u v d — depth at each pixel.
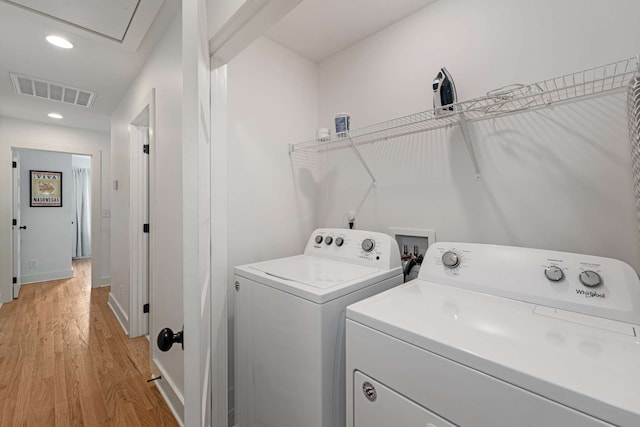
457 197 1.45
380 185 1.77
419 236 1.58
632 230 1.01
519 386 0.58
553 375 0.56
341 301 1.10
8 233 3.47
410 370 0.75
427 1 1.54
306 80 2.08
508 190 1.29
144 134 2.61
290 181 1.96
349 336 0.91
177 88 1.62
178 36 1.57
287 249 1.93
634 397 0.49
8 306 3.35
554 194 1.17
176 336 0.69
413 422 0.74
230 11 1.01
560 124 1.16
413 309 0.91
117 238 3.11
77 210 6.52
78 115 3.44
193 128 0.62
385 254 1.42
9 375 2.00
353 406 0.90
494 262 1.09
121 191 2.96
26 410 1.66
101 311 3.23
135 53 2.05
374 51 1.81
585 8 1.10
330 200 2.06
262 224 1.80
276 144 1.88
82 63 2.19
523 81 1.24
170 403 1.70
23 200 4.34
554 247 1.17
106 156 4.30
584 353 0.64
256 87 1.78
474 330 0.75
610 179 1.05
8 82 2.52
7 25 1.72
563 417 0.53
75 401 1.75
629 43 1.01
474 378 0.64
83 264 5.91
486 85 1.35
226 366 1.48
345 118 1.72
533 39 1.22
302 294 1.08
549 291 0.94
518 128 1.26
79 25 1.69
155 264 1.99
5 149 3.46
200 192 0.68
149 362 2.17
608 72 1.05
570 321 0.81
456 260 1.16
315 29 1.77
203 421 0.70
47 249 4.55
